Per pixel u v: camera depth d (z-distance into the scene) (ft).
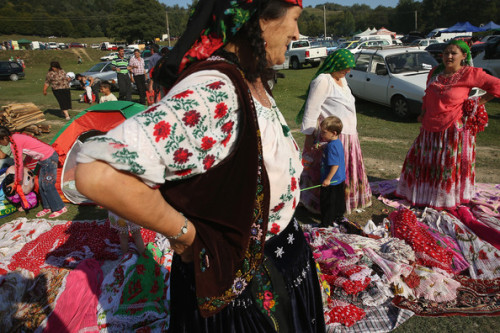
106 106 17.21
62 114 38.27
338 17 387.14
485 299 10.29
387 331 9.34
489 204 14.73
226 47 4.10
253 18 3.92
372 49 36.11
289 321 4.90
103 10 457.27
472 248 11.88
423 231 12.53
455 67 13.83
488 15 245.45
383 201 16.46
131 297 9.85
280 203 4.57
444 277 10.70
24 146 15.53
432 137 14.61
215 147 3.65
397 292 10.19
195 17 3.86
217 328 4.51
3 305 10.01
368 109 36.11
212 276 3.99
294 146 4.73
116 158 3.04
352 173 15.19
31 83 70.95
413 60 33.94
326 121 13.09
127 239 12.42
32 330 9.53
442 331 9.29
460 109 13.87
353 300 9.97
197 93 3.44
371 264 10.81
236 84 3.68
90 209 16.96
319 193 14.99
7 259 12.90
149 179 3.23
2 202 16.83
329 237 11.93
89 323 9.57
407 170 15.93
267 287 4.73
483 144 24.27
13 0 409.08
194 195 3.82
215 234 3.99
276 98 42.52
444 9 265.34
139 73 40.55
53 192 16.20
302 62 71.97
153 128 3.24
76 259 12.37
